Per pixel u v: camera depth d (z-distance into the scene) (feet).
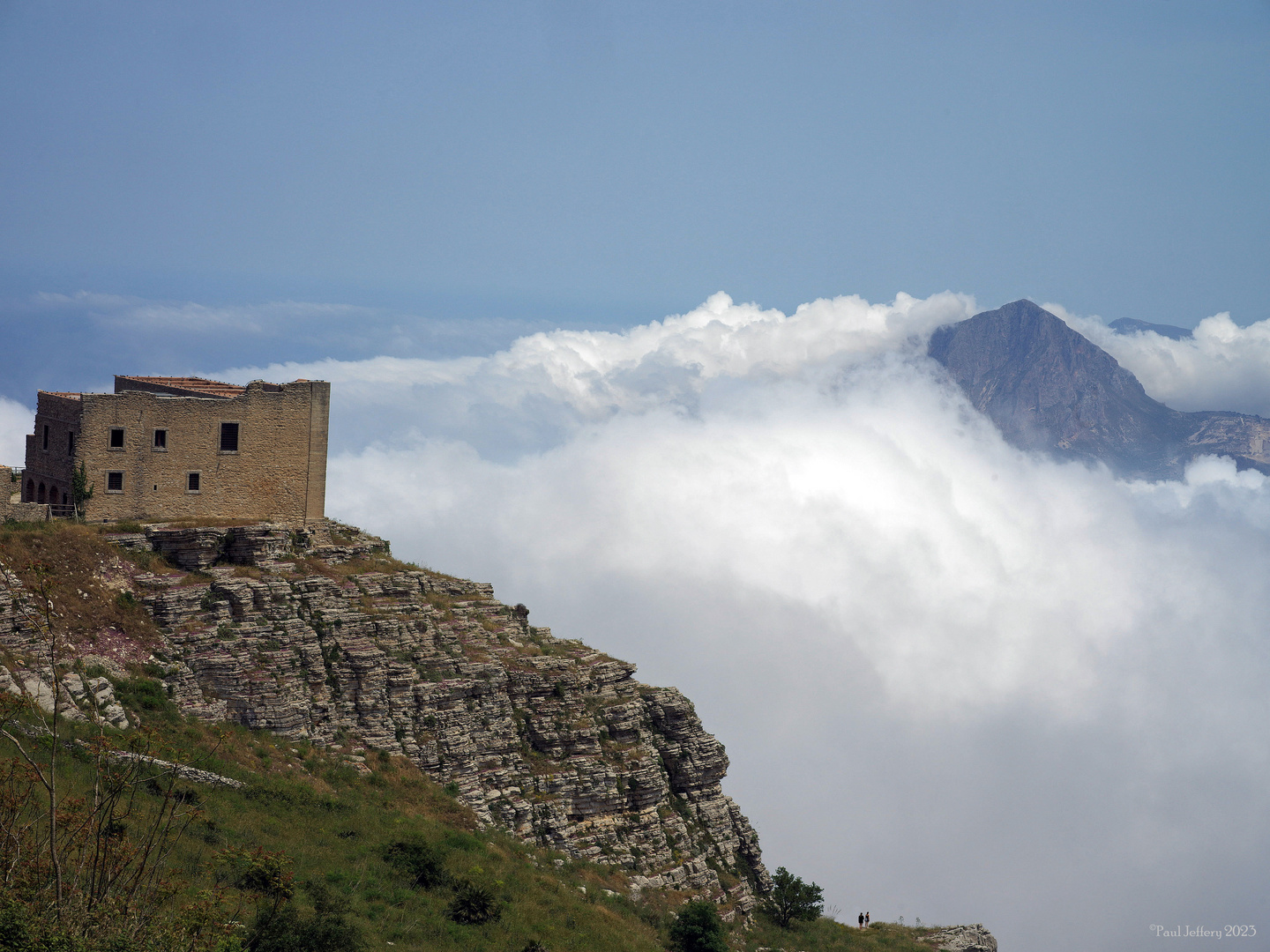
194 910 117.80
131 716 192.95
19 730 164.66
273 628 225.35
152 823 155.22
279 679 217.36
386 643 241.55
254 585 228.22
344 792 206.39
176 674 208.85
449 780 228.84
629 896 225.76
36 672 185.37
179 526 236.22
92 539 220.64
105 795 145.89
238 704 212.02
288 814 188.44
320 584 239.71
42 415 245.24
